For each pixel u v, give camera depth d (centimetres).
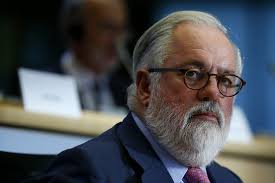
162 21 420
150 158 396
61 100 531
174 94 400
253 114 1171
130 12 1152
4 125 463
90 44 737
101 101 739
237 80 418
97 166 369
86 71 737
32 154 427
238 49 430
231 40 426
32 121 476
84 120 509
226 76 408
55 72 739
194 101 396
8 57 1176
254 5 1200
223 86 407
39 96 517
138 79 424
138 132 413
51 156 435
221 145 409
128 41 837
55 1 1186
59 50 1168
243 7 1202
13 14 1186
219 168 459
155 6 1183
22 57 1180
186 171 408
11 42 1180
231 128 616
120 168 379
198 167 414
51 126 487
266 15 1193
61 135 494
